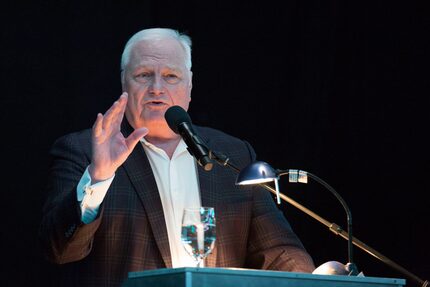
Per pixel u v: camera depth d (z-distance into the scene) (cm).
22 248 1189
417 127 1279
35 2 1226
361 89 1312
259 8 1357
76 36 1245
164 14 1343
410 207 1276
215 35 1359
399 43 1295
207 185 840
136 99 832
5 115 1200
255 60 1352
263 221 857
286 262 838
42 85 1220
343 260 1295
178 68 836
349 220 764
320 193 1316
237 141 897
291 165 1326
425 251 1261
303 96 1331
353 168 1309
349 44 1320
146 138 846
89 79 1247
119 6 1280
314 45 1330
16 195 1195
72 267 795
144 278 584
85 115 1239
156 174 837
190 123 716
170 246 813
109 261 791
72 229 723
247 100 1345
